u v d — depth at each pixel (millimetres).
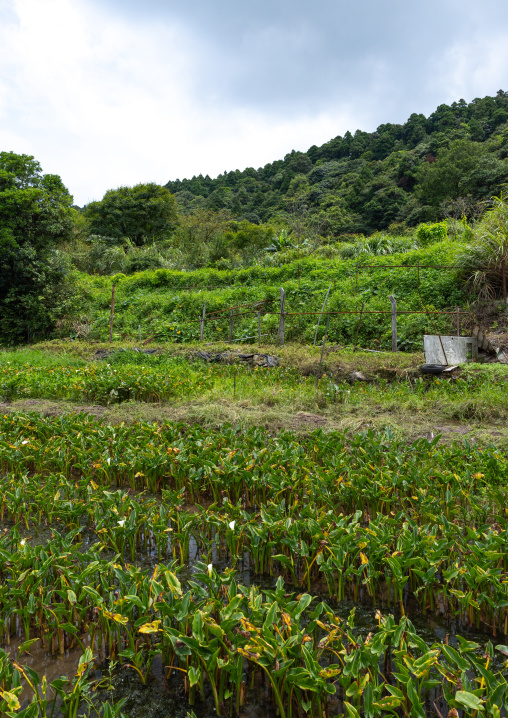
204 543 3775
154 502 4062
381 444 5055
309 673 2176
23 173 19328
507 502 4016
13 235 18469
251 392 8117
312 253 21484
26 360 12875
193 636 2381
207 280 20984
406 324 12039
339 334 12867
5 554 3207
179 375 9641
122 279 24188
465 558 3059
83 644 2914
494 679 2113
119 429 5785
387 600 3242
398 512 4059
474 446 4867
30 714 2049
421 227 18812
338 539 3299
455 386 7879
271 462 4625
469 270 12305
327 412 7055
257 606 2547
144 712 2432
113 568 3000
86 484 4488
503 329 10219
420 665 2199
